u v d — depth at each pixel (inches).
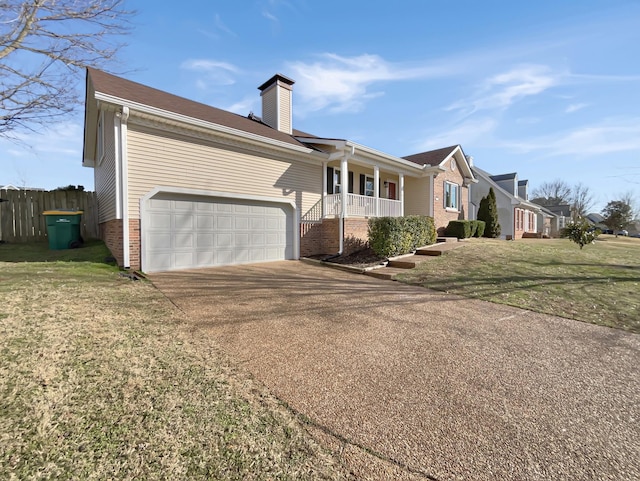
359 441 80.2
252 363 122.3
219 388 101.6
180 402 91.9
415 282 295.1
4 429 74.6
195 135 329.4
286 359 127.3
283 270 347.3
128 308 176.1
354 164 553.3
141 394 94.3
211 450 73.7
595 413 95.9
